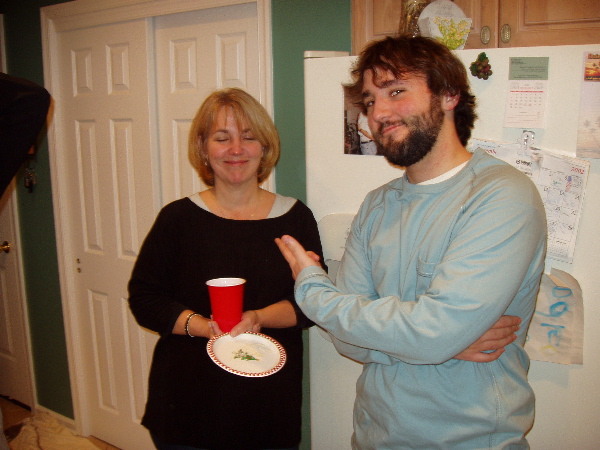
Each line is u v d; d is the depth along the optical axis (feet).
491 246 2.58
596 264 3.42
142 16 6.47
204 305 4.17
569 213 3.40
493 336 2.83
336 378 4.33
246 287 4.20
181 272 4.21
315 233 4.31
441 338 2.55
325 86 4.06
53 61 7.52
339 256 4.22
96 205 7.55
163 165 6.86
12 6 7.80
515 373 3.00
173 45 6.46
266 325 4.02
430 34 3.68
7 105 3.26
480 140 3.55
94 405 8.23
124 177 7.11
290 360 4.21
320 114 4.11
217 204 4.40
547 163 3.41
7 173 3.40
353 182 4.10
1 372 9.47
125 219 7.23
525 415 3.00
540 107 3.38
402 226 3.15
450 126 3.09
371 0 4.76
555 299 3.53
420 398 2.94
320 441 4.49
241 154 4.11
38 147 7.93
